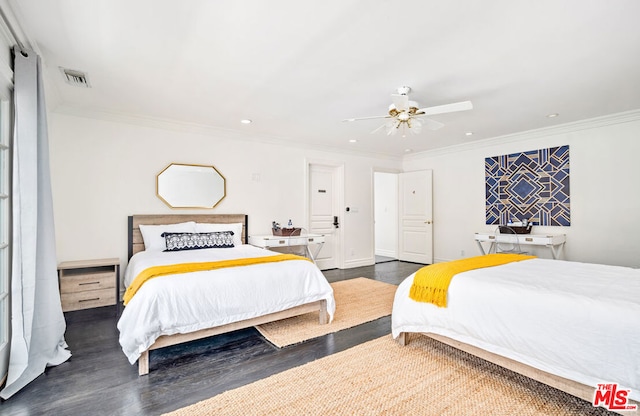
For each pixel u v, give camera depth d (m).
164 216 4.04
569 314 1.61
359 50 2.32
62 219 3.49
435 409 1.65
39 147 2.14
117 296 3.48
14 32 1.91
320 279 2.91
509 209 4.99
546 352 1.66
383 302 3.62
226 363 2.18
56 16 1.89
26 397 1.77
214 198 4.46
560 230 4.46
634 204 3.86
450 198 5.81
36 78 2.06
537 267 2.55
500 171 5.10
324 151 5.61
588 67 2.60
